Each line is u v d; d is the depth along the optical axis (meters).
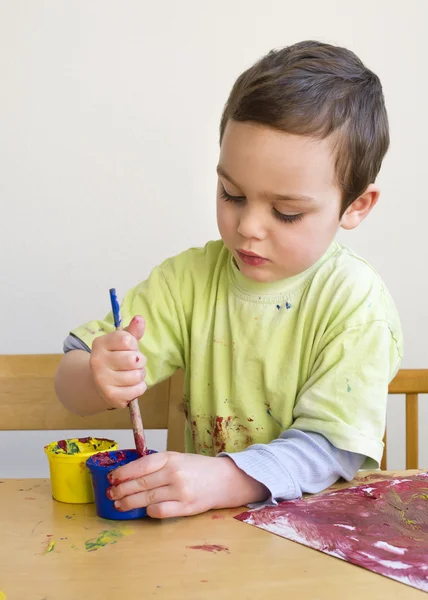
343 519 0.75
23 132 1.74
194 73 1.77
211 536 0.71
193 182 1.79
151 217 1.79
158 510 0.74
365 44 1.83
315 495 0.83
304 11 1.80
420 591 0.60
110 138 1.76
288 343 0.99
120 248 1.79
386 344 0.93
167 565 0.64
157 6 1.75
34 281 1.77
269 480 0.80
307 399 0.91
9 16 1.72
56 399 1.13
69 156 1.76
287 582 0.61
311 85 0.82
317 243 0.86
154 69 1.76
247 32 1.78
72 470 0.80
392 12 1.83
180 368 1.13
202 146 1.78
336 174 0.84
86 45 1.74
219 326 1.03
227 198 0.86
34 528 0.73
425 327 1.89
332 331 0.94
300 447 0.86
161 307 1.05
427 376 1.22
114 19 1.74
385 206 1.87
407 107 1.85
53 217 1.76
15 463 1.78
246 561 0.65
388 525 0.73
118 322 0.83
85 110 1.75
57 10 1.73
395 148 1.86
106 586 0.60
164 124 1.77
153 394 1.14
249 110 0.80
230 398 1.03
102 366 0.80
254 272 0.89
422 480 0.87
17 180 1.75
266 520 0.74
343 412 0.88
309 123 0.80
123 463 0.80
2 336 1.78
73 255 1.78
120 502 0.75
